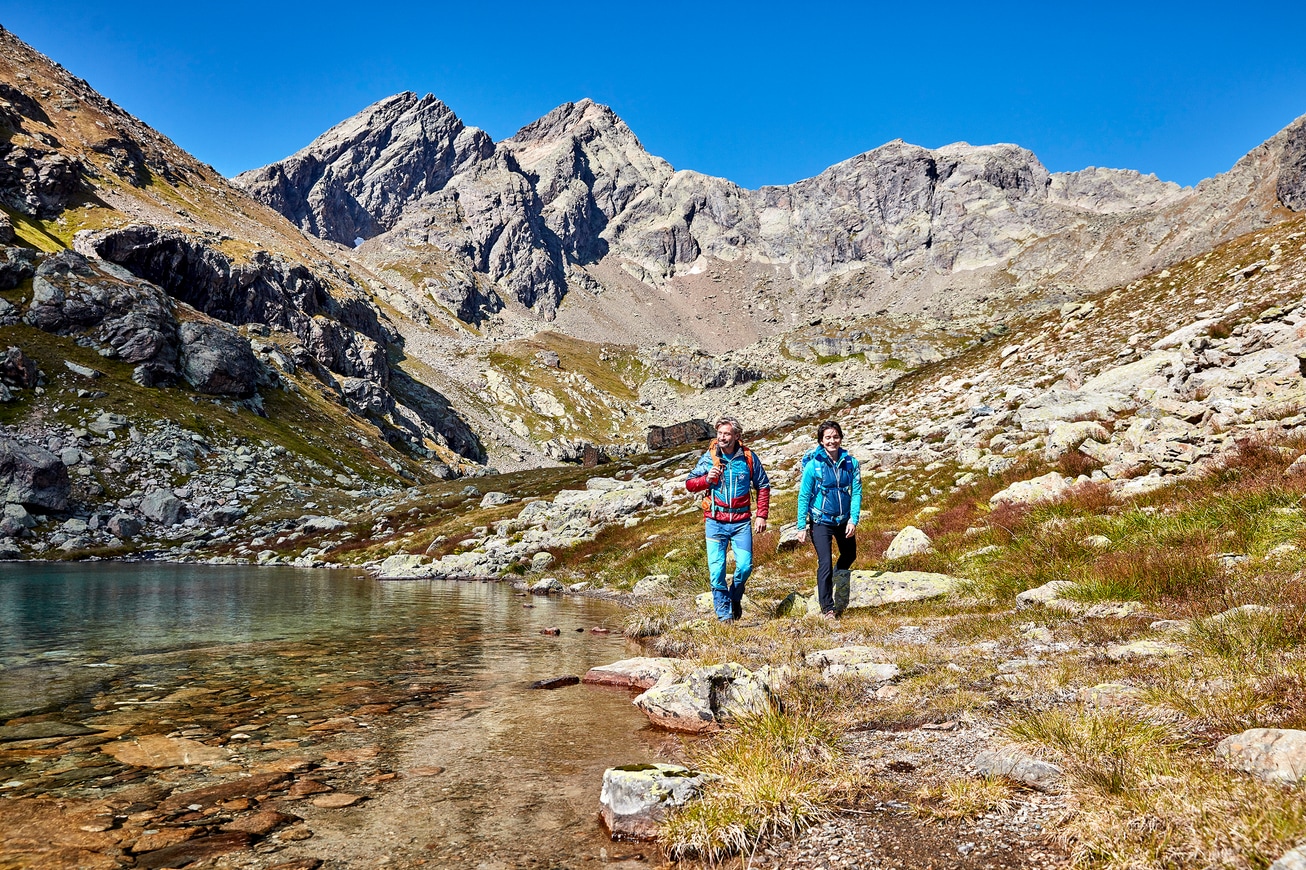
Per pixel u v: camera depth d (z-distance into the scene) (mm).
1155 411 18438
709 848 3500
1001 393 32844
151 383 79688
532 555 29516
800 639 8625
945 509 17547
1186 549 9195
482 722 6180
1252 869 2574
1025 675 5980
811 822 3771
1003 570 10984
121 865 3326
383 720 6215
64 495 55094
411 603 17516
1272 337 20984
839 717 5590
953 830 3486
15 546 48062
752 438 61875
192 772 4758
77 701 6742
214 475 68750
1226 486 11602
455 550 35438
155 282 108875
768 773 4141
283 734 5727
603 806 4082
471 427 186000
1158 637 6559
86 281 85250
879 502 20859
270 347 115438
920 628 8914
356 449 99250
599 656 9680
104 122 168375
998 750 4242
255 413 90188
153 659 9203
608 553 25719
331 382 127688
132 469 64188
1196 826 2891
